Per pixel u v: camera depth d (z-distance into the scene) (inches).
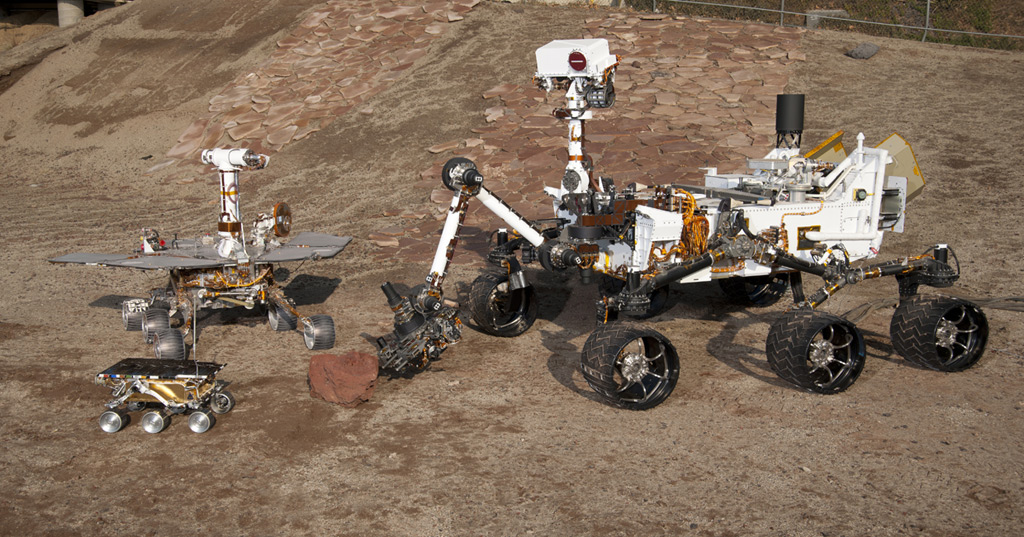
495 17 866.8
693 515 171.0
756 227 263.6
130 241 481.1
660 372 236.8
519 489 183.2
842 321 232.1
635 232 258.7
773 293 345.1
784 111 316.5
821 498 177.6
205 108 781.9
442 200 526.6
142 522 170.6
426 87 736.3
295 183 602.5
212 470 194.4
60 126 810.2
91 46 963.3
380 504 177.3
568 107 269.7
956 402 231.1
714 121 608.1
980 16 970.1
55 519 171.6
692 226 258.4
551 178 540.1
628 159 552.7
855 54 738.2
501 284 301.7
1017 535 161.5
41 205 594.2
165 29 981.2
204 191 625.3
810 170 288.8
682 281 263.1
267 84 788.0
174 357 266.2
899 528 164.7
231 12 985.5
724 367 267.6
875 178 286.7
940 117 603.8
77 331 312.3
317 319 286.0
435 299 245.9
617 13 864.3
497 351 288.0
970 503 174.4
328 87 762.2
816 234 275.1
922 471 189.5
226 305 299.7
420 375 262.5
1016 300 303.1
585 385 252.5
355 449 205.6
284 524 169.6
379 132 673.0
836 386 238.5
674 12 913.5
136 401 221.0
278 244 318.0
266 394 243.3
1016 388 241.0
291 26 907.4
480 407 234.2
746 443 206.8
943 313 245.0
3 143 794.2
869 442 205.9
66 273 412.5
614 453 201.8
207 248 315.9
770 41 770.8
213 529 167.9
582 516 170.9
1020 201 461.7
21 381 252.5
